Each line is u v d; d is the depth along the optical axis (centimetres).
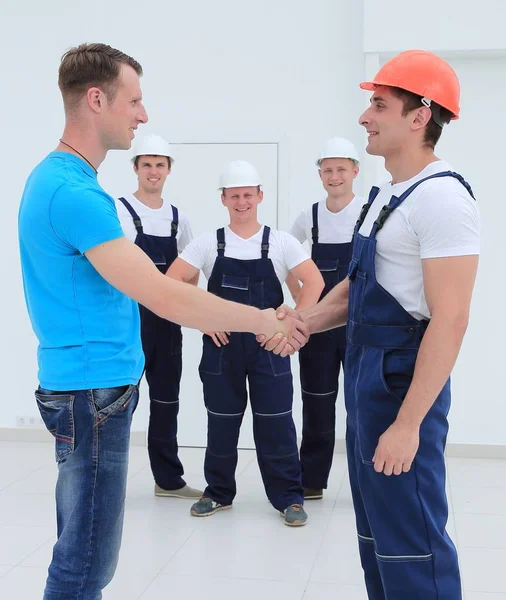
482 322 484
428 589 202
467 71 479
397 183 209
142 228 406
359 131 487
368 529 221
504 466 470
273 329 229
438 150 484
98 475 200
